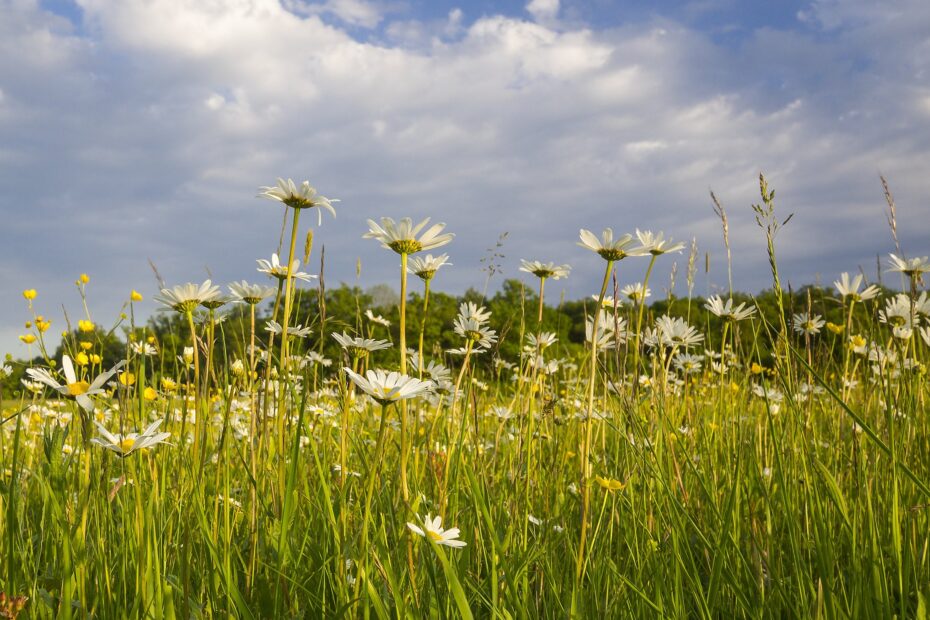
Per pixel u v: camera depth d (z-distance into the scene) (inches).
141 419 83.4
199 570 86.5
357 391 155.8
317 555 88.4
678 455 120.4
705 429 128.2
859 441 109.3
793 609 81.1
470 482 84.0
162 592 71.7
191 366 107.3
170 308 93.4
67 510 83.9
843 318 139.9
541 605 90.0
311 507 97.2
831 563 82.5
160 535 81.0
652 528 100.8
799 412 99.8
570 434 144.6
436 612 73.6
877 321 110.9
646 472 101.7
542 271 120.9
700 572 104.1
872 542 82.5
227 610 75.9
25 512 95.7
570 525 104.1
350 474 103.7
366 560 70.6
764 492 95.2
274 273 107.6
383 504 87.3
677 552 85.4
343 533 75.9
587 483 85.6
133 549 80.1
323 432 127.5
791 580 92.0
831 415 131.9
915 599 90.4
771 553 93.7
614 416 114.8
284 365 94.7
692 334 131.1
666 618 79.0
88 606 79.4
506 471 122.2
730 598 92.7
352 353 98.3
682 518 96.8
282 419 95.4
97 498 75.7
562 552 104.5
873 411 135.9
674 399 150.0
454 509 91.8
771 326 90.8
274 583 85.1
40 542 88.8
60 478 83.9
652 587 92.4
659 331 121.0
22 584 76.0
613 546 110.3
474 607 88.0
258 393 104.6
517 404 137.2
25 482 105.7
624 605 86.5
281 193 95.1
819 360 125.6
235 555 92.1
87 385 65.6
